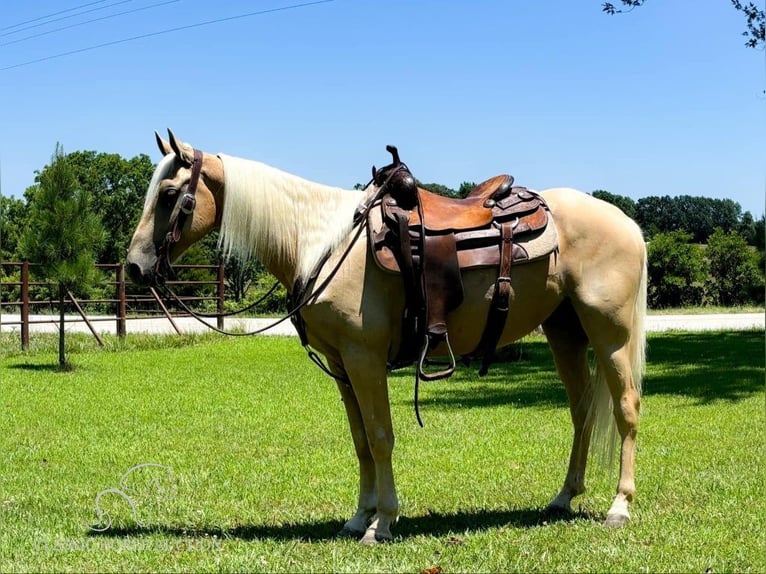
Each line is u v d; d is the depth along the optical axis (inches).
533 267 181.8
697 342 676.7
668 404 385.4
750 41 615.8
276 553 165.8
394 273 169.2
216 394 437.1
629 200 1647.4
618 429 188.5
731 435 306.5
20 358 608.4
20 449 295.4
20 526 192.9
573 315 200.8
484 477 245.6
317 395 432.8
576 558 159.9
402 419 356.5
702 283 1198.3
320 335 174.6
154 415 371.9
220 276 804.6
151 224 175.0
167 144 179.8
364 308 169.6
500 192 186.2
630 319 188.2
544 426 336.8
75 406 397.4
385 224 172.1
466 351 186.1
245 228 176.6
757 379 461.1
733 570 153.3
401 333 175.0
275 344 708.7
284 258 178.9
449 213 179.5
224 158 179.5
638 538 173.2
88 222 549.0
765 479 227.5
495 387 460.4
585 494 218.7
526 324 187.5
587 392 200.4
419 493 224.8
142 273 173.3
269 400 415.8
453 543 170.9
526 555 162.1
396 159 177.9
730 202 1715.1
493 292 178.1
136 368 551.5
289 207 178.1
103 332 769.6
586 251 186.9
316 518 200.8
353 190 183.0
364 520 183.8
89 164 1739.7
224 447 299.0
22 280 650.2
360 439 184.5
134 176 1756.9
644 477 235.3
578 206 189.9
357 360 170.2
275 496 223.8
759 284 1162.6
